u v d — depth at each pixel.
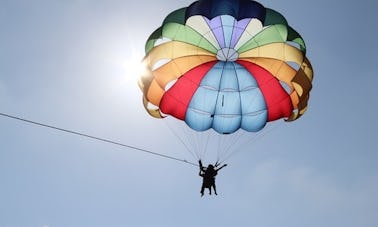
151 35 14.89
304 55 14.34
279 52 14.83
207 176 13.73
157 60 14.60
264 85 15.00
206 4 14.16
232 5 14.22
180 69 14.98
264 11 14.41
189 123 15.05
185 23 14.52
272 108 14.95
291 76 14.71
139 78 14.55
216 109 15.12
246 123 15.10
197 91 15.05
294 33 14.59
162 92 14.86
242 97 15.08
